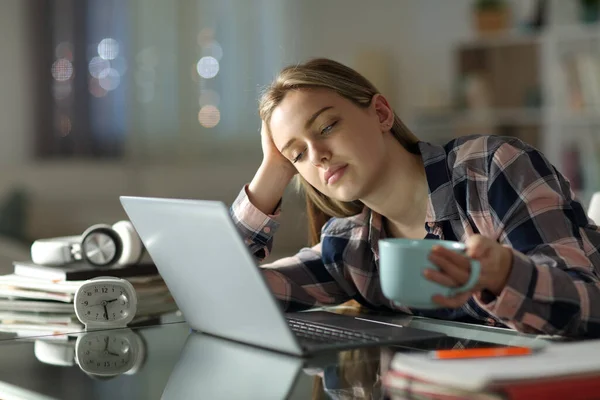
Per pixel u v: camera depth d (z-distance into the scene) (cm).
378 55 613
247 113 605
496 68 536
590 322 106
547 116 510
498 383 72
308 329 121
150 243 125
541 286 103
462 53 550
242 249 102
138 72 582
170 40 588
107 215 575
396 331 118
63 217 563
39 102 560
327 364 99
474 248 99
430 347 107
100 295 132
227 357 107
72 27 565
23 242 539
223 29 598
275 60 608
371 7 621
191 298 123
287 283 147
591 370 75
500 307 103
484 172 129
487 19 542
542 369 75
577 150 502
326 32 622
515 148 129
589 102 490
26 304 150
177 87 592
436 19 607
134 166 584
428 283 92
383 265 95
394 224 144
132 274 150
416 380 81
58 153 566
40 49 558
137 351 113
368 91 134
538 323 105
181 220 111
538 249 116
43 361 108
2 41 548
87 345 118
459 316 136
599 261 131
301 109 128
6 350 116
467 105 546
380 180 135
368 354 104
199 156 598
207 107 598
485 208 128
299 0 614
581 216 134
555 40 506
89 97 572
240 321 113
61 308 147
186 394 88
